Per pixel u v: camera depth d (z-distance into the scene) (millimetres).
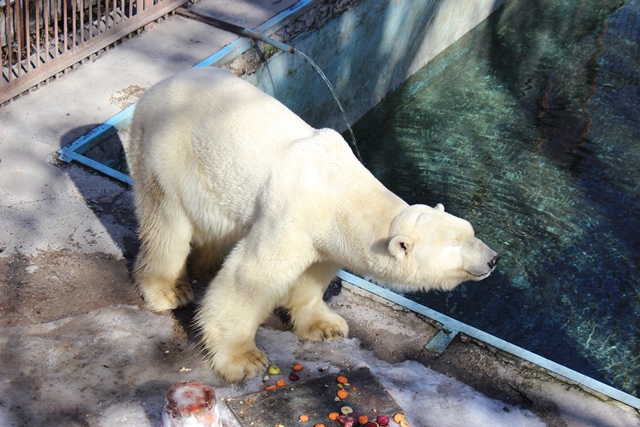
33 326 4203
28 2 5965
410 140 8914
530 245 7176
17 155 5473
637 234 7414
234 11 7438
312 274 4227
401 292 6520
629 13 11547
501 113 9320
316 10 7680
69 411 3738
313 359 4223
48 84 6270
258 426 3725
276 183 3812
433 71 10195
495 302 6516
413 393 4020
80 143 5660
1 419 3633
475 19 10680
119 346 4152
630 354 6109
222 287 3967
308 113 8195
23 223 4926
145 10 6992
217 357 4035
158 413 3795
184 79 4230
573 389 4125
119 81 6426
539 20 11359
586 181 8094
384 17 8742
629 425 3961
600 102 9547
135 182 4379
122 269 4742
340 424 3764
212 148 3996
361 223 3764
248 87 4211
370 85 9047
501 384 4137
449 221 3689
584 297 6641
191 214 4207
